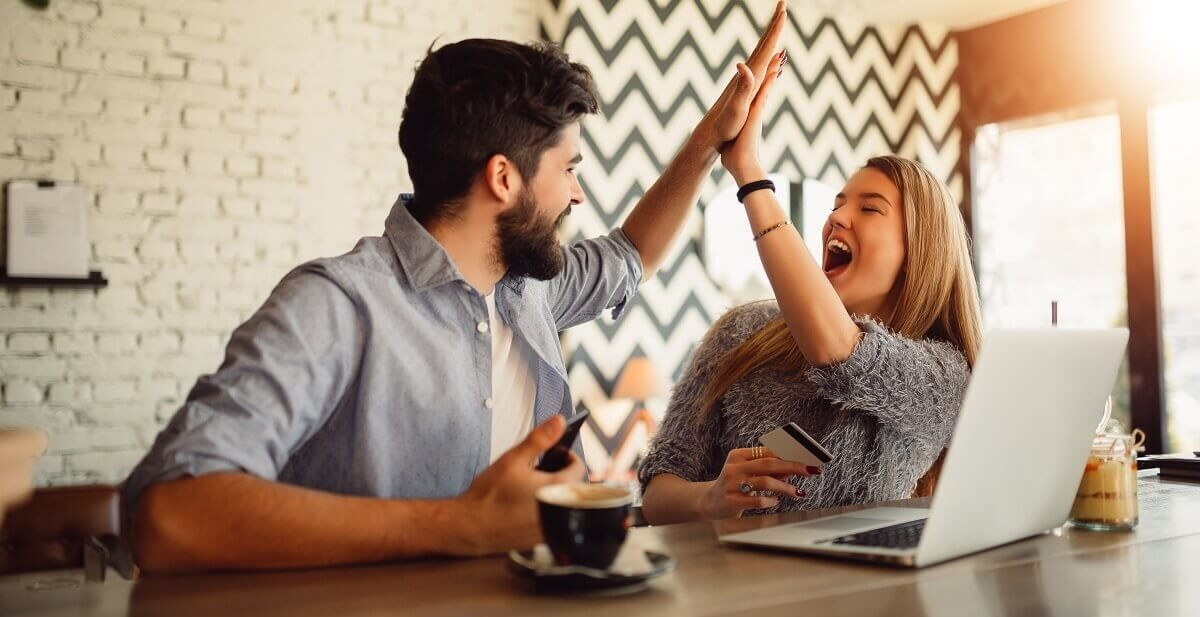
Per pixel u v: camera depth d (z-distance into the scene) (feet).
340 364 4.00
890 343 5.02
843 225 5.79
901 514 4.07
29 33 11.51
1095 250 15.40
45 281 11.33
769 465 4.68
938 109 17.24
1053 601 2.82
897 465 5.19
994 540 3.49
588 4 14.42
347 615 2.60
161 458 3.33
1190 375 14.20
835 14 16.65
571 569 2.79
